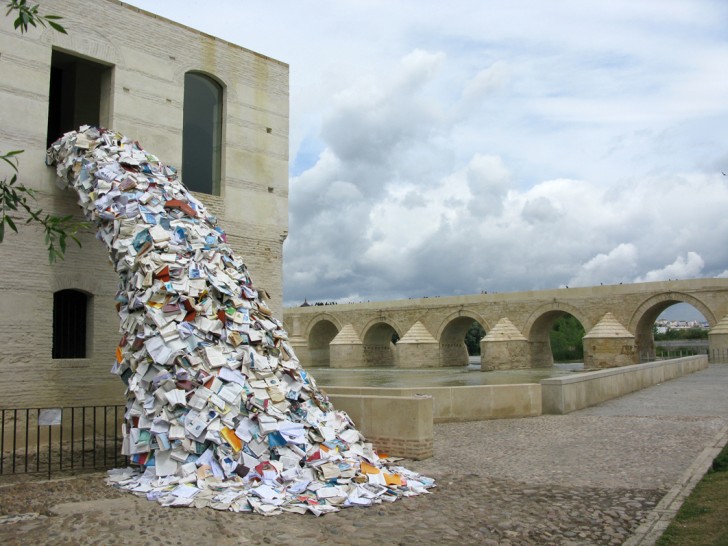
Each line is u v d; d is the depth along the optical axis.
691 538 6.08
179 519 6.79
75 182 12.20
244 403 9.06
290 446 8.84
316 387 10.66
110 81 14.47
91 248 13.52
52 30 13.39
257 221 16.98
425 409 10.73
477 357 79.12
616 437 12.29
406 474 8.95
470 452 11.21
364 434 11.11
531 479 9.03
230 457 8.41
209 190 16.47
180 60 15.67
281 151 17.75
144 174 11.98
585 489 8.38
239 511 7.21
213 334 9.75
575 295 46.50
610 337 42.91
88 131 12.64
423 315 53.88
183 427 8.65
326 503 7.54
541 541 6.41
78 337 13.60
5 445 12.09
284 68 18.08
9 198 7.57
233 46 16.89
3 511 7.24
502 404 15.23
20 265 12.52
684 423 13.77
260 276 16.89
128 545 5.96
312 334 62.66
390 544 6.27
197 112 16.38
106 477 8.93
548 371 43.41
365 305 57.38
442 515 7.25
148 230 10.71
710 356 40.81
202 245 11.04
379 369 51.56
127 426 9.27
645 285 43.72
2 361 12.16
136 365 9.53
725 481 8.17
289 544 6.20
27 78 12.95
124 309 10.43
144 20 15.02
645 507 7.46
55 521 6.67
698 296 41.69
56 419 10.00
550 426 13.91
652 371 23.73
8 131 12.61
